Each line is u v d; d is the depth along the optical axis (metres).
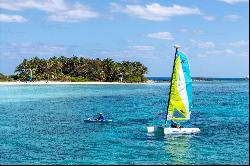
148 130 51.50
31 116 75.12
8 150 41.62
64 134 52.09
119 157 38.28
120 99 125.94
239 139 47.56
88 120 66.00
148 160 37.09
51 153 40.12
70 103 108.31
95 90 182.25
